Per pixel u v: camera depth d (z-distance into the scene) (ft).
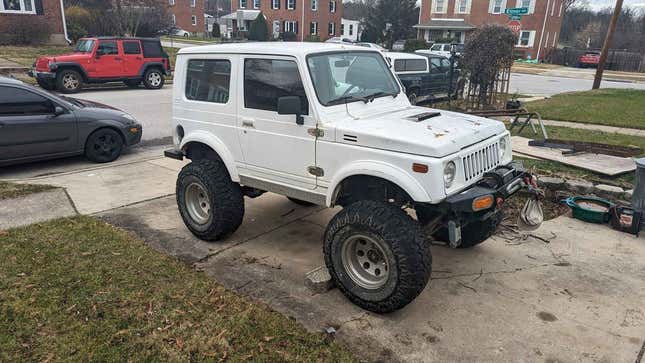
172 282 12.45
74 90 50.70
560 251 14.94
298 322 11.00
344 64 13.17
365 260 11.51
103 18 98.89
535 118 37.45
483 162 11.84
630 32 166.40
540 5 128.67
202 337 10.22
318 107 11.91
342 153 11.50
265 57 12.72
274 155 13.02
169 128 34.35
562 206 18.85
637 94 51.88
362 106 13.01
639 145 27.76
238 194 14.74
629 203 18.26
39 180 21.81
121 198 19.38
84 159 26.09
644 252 14.90
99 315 10.84
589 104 44.45
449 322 11.12
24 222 16.21
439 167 10.08
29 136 22.71
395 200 12.14
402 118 12.54
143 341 10.02
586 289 12.67
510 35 39.06
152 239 15.42
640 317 11.42
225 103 13.98
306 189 12.66
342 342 10.32
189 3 208.33
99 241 14.75
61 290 11.78
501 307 11.78
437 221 11.76
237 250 14.80
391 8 162.09
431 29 142.92
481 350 10.14
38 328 10.31
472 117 13.58
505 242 15.60
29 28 80.89
